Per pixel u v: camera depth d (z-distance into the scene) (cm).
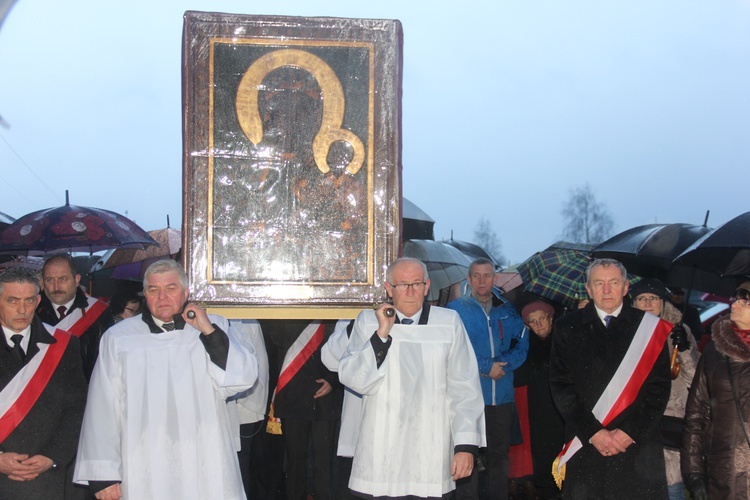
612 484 515
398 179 545
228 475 479
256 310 536
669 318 649
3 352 509
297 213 540
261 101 539
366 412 505
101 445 462
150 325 486
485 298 723
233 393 486
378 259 543
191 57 534
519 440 754
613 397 520
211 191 534
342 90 544
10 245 762
